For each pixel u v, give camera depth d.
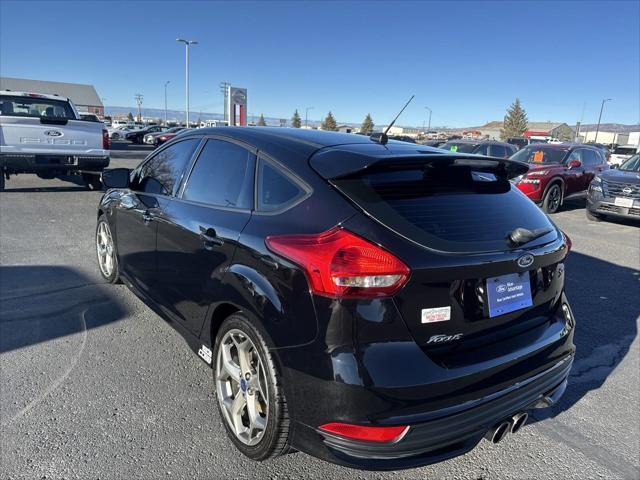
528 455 2.67
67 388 3.02
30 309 4.17
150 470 2.37
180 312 3.11
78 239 6.58
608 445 2.78
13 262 5.44
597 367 3.71
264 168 2.59
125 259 4.12
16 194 10.12
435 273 1.99
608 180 9.94
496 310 2.25
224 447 2.56
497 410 2.16
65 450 2.47
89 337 3.72
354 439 1.94
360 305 1.92
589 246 7.86
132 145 40.28
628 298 5.29
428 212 2.20
